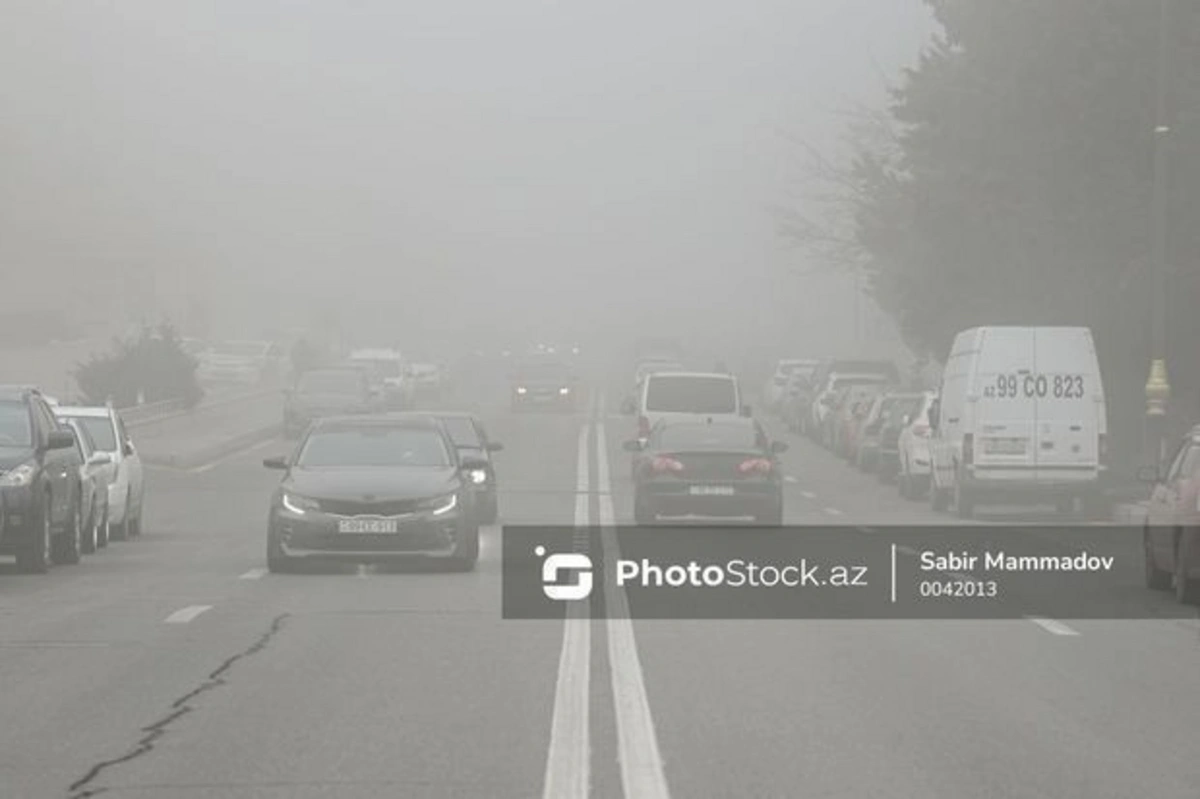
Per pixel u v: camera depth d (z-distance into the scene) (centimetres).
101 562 5688
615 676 3238
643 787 2294
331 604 4400
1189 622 4103
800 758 2488
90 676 3234
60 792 2272
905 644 3703
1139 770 2411
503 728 2717
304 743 2594
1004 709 2908
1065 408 7844
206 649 3588
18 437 5244
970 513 7894
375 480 5169
